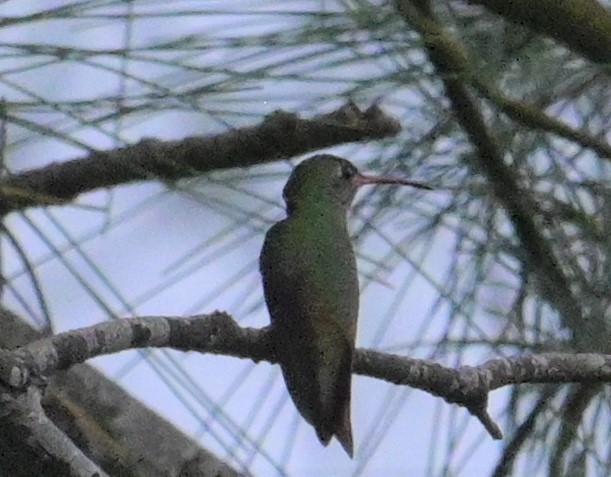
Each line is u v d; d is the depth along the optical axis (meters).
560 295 5.58
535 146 5.60
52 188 4.90
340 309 5.21
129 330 4.47
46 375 4.21
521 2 5.23
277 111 4.65
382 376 5.17
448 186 5.57
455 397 5.20
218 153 5.02
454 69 5.09
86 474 4.13
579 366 5.30
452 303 5.52
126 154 4.87
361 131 5.22
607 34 5.31
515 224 5.56
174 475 5.56
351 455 4.79
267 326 5.01
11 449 4.13
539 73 5.70
